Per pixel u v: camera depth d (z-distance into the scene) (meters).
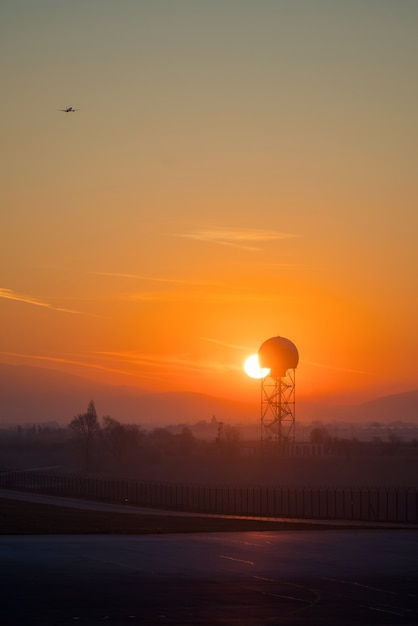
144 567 75.06
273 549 90.38
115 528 123.38
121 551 87.69
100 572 71.69
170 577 69.06
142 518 155.62
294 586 64.75
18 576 69.12
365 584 65.81
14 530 118.44
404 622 51.09
